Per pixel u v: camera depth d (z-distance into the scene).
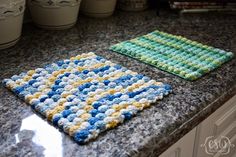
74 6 1.07
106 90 0.71
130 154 0.55
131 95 0.70
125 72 0.80
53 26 1.08
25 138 0.58
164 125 0.62
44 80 0.74
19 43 0.99
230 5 1.30
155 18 1.26
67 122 0.60
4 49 0.94
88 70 0.80
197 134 0.74
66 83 0.73
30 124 0.62
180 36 1.05
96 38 1.04
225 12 1.31
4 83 0.75
